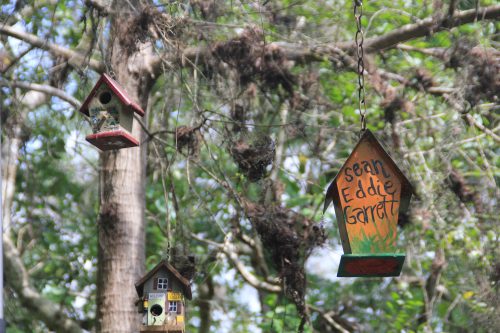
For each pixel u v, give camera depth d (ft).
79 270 53.93
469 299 46.50
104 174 38.78
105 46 40.29
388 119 41.83
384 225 26.50
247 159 38.29
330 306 54.65
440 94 42.42
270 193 40.24
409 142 45.42
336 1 45.70
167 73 39.32
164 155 41.22
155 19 36.76
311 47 41.04
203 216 51.93
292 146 48.67
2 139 43.47
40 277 52.37
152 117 48.55
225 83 40.19
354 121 45.03
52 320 41.22
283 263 38.06
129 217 38.29
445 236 43.09
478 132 46.11
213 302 52.75
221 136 41.27
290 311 50.90
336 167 48.67
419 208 42.96
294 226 38.32
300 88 41.19
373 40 41.14
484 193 43.37
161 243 54.29
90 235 53.52
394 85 47.16
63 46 42.91
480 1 43.65
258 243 52.65
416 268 48.91
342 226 26.61
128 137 29.17
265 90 40.86
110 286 37.63
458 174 42.86
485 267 44.01
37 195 50.78
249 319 54.75
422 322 50.60
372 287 53.78
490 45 43.47
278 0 43.14
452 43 42.91
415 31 40.52
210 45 39.34
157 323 27.91
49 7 42.60
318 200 49.96
